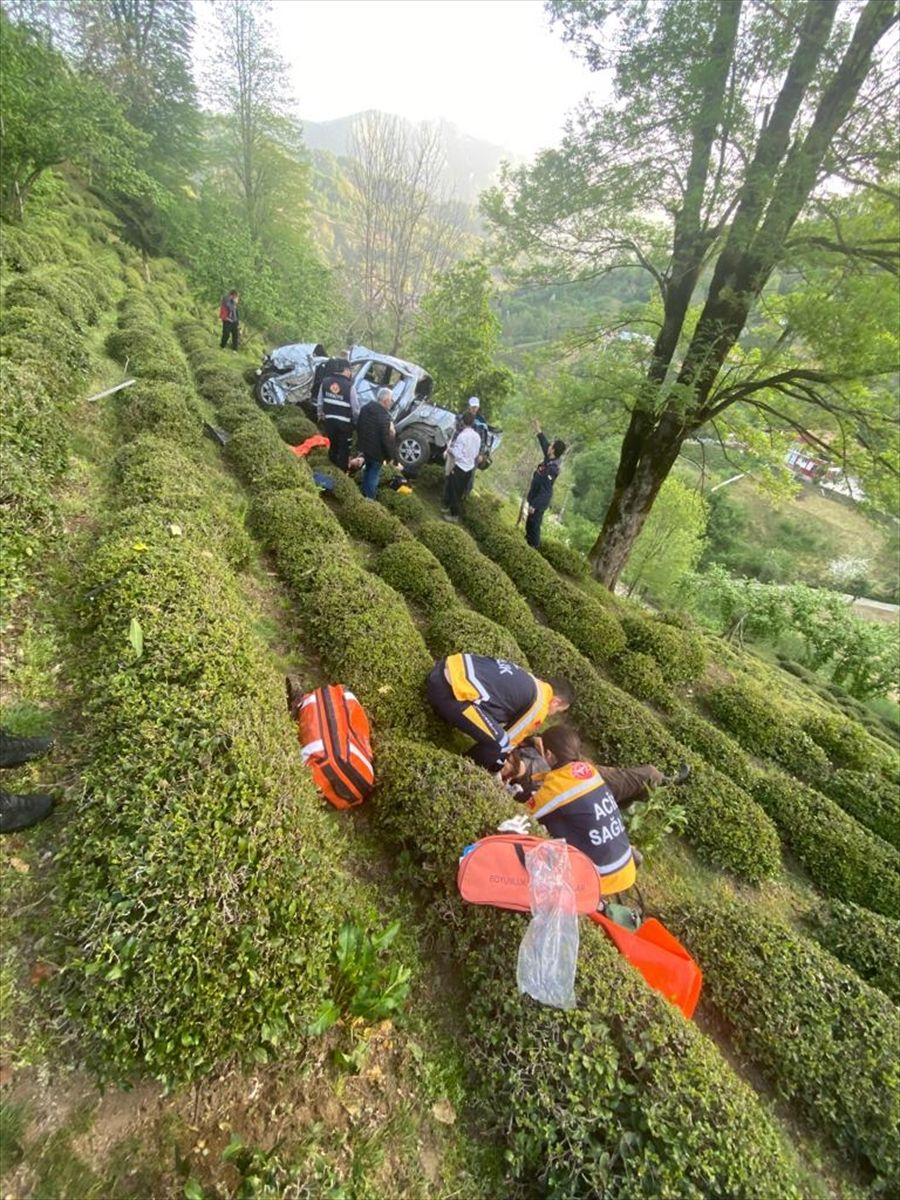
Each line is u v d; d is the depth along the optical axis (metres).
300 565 4.62
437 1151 1.84
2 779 2.15
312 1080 1.83
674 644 6.81
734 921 3.12
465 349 14.63
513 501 17.88
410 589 5.58
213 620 2.89
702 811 4.07
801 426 8.41
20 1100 1.51
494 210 8.27
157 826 1.86
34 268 9.67
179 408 5.93
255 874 1.90
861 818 5.34
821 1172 2.35
